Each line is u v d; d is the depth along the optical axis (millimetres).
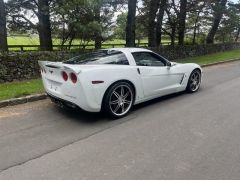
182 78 6449
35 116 5098
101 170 3141
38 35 14594
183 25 18984
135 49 5574
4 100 5805
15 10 12695
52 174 3078
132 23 14812
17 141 3969
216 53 20438
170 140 3939
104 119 4891
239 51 22672
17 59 8523
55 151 3637
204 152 3551
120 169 3152
